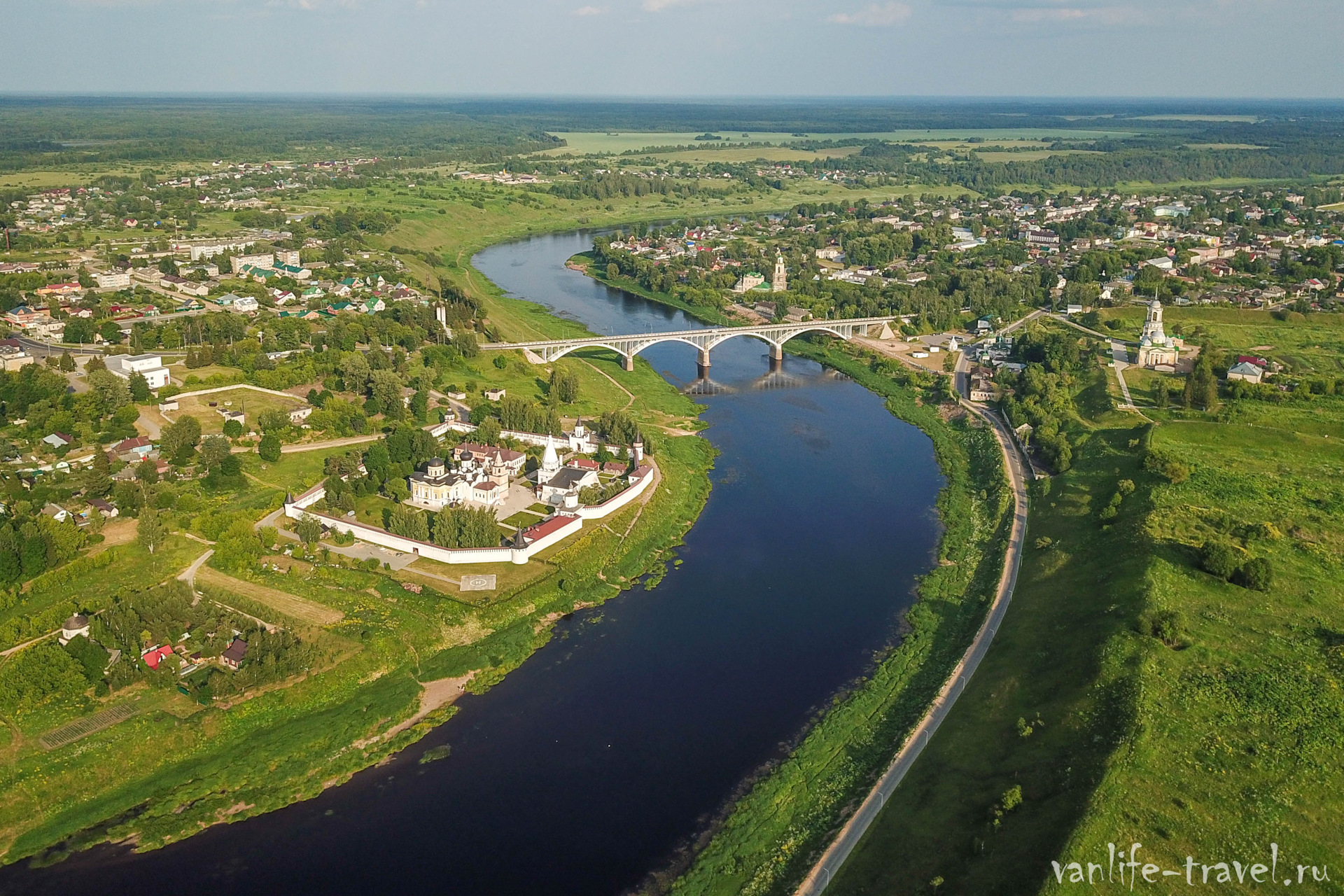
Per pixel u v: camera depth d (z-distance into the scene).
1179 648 176.12
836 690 187.75
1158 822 136.00
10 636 184.62
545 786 160.50
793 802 156.62
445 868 143.38
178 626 186.25
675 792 159.50
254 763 163.25
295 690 178.50
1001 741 163.62
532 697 184.12
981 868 134.88
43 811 152.50
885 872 139.38
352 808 155.00
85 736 163.75
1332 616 187.50
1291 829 135.12
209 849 146.25
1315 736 151.50
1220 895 125.81
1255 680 165.75
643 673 192.50
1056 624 196.12
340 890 139.00
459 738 172.25
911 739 169.50
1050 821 139.25
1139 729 152.00
